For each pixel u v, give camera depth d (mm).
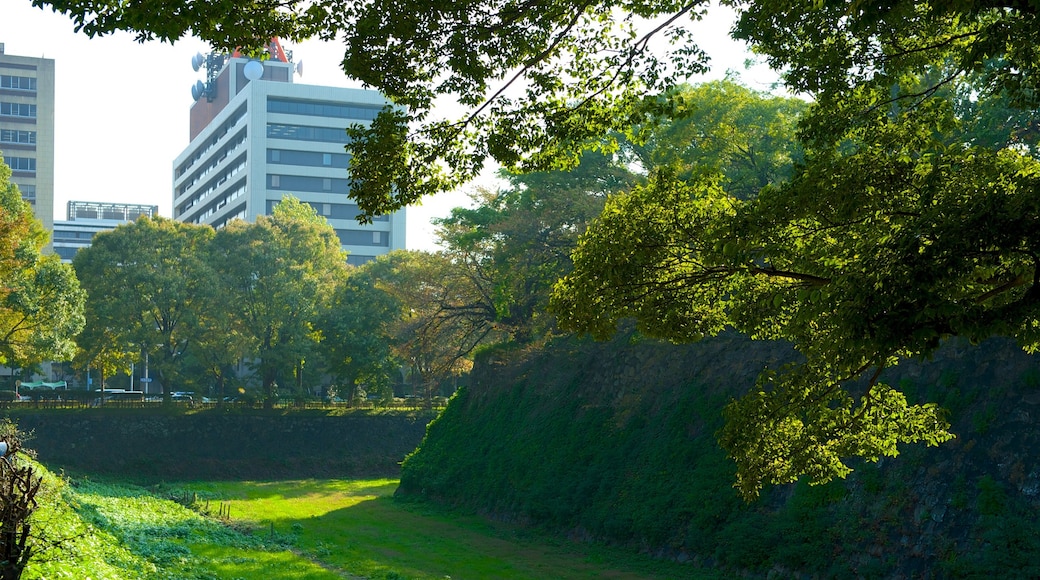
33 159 106500
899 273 9008
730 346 33125
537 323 45000
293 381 75875
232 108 117562
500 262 44312
